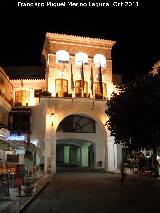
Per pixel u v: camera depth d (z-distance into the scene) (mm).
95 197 15219
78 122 39344
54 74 36094
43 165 34219
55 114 34219
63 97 34531
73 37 37219
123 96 23266
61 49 36969
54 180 25250
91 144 43500
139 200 14125
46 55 39281
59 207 12156
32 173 24406
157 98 19516
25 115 37438
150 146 23156
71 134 38812
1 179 13648
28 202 12734
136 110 21156
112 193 16844
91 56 37875
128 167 36312
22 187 18188
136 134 22234
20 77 40594
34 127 37031
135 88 21469
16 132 36438
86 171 36750
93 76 37344
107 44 38656
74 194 16438
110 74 38219
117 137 25000
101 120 35406
